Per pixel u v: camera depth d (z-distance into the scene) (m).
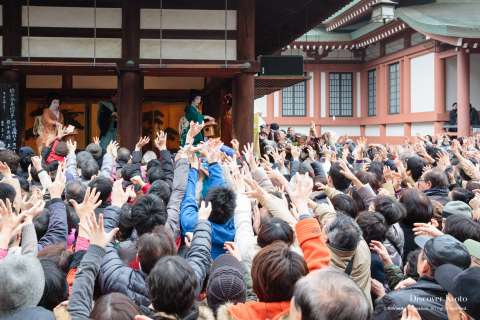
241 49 15.00
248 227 5.05
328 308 2.51
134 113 14.69
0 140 13.70
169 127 20.72
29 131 19.86
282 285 3.38
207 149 6.79
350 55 48.25
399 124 42.75
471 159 12.96
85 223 4.51
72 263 4.42
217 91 19.91
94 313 3.24
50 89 19.94
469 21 35.56
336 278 2.66
